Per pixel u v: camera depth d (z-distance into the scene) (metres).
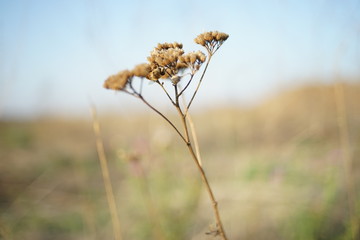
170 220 0.48
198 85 0.26
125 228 0.52
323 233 0.44
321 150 0.60
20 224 0.54
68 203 0.61
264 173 0.59
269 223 0.49
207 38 0.27
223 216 0.51
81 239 0.52
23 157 0.93
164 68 0.26
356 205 0.41
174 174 0.57
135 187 0.56
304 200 0.49
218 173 0.66
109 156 0.96
